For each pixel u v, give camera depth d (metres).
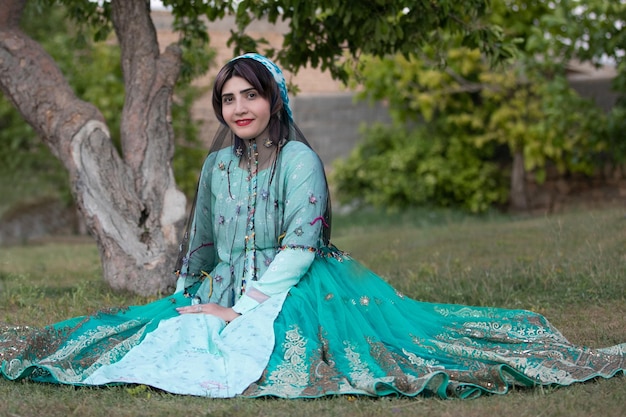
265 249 4.29
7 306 6.14
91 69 14.81
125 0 6.79
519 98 14.42
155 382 3.71
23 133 15.31
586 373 3.90
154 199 6.63
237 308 4.07
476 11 6.91
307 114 16.17
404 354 4.02
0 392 3.71
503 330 4.45
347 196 15.99
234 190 4.36
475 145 15.26
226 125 4.50
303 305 4.05
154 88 6.77
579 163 14.33
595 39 11.74
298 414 3.38
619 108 12.80
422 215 14.77
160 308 4.41
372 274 4.46
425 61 14.21
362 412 3.40
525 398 3.63
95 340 4.20
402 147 15.57
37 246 13.59
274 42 15.26
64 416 3.38
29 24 15.12
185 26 7.77
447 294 6.31
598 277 6.38
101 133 6.67
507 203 15.42
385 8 6.71
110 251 6.46
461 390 3.68
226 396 3.66
